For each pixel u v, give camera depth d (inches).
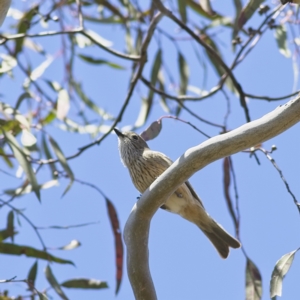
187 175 328.8
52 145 442.6
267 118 318.3
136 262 338.6
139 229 338.6
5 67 487.2
